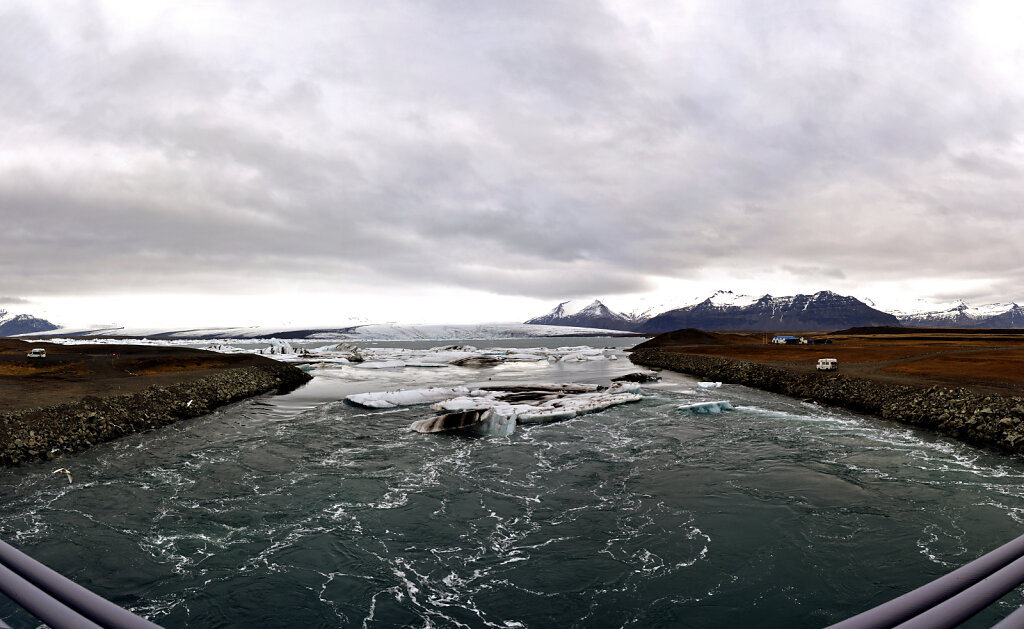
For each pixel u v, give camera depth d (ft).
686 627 38.24
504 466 77.92
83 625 6.98
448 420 104.27
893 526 53.62
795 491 64.64
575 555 49.14
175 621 38.93
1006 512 56.70
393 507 60.95
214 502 62.34
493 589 43.55
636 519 57.16
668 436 97.14
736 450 85.40
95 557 48.29
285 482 70.08
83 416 95.91
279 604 41.14
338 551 49.96
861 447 86.63
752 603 40.91
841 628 6.81
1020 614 6.51
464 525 55.98
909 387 120.47
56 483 69.10
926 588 7.63
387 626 38.52
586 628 38.32
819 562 46.75
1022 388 113.39
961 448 85.66
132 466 77.41
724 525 54.90
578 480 70.90
